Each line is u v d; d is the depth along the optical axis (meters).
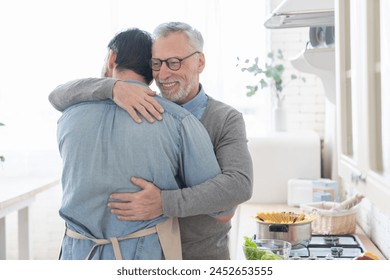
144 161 1.80
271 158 4.16
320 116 5.11
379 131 1.42
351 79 1.78
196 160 1.85
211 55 4.98
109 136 1.81
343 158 1.86
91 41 5.13
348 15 1.85
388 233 2.52
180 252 1.92
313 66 2.79
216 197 1.84
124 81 1.92
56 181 4.49
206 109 2.12
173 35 1.99
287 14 2.54
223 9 5.06
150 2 5.04
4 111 5.21
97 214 1.82
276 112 4.75
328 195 3.58
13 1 5.14
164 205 1.81
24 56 5.17
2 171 5.15
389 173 1.31
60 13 5.13
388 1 1.27
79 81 1.93
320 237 2.92
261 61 5.09
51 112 5.21
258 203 4.16
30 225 4.23
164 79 2.00
